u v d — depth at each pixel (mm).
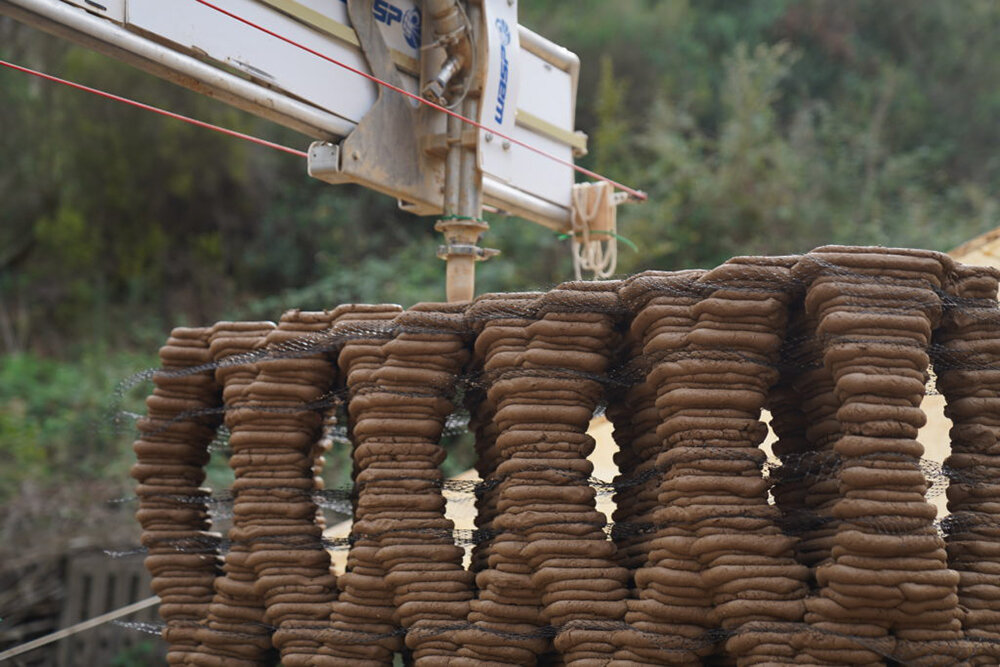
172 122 13062
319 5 2977
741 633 2248
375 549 2676
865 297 2250
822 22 14391
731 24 14391
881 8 14523
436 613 2619
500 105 3344
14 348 12266
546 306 2525
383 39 3143
